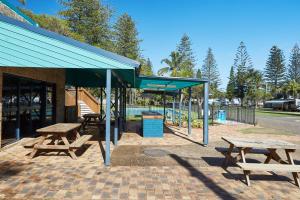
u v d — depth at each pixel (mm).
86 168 6762
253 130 17172
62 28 34594
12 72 8977
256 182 6031
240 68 68750
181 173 6547
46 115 12656
